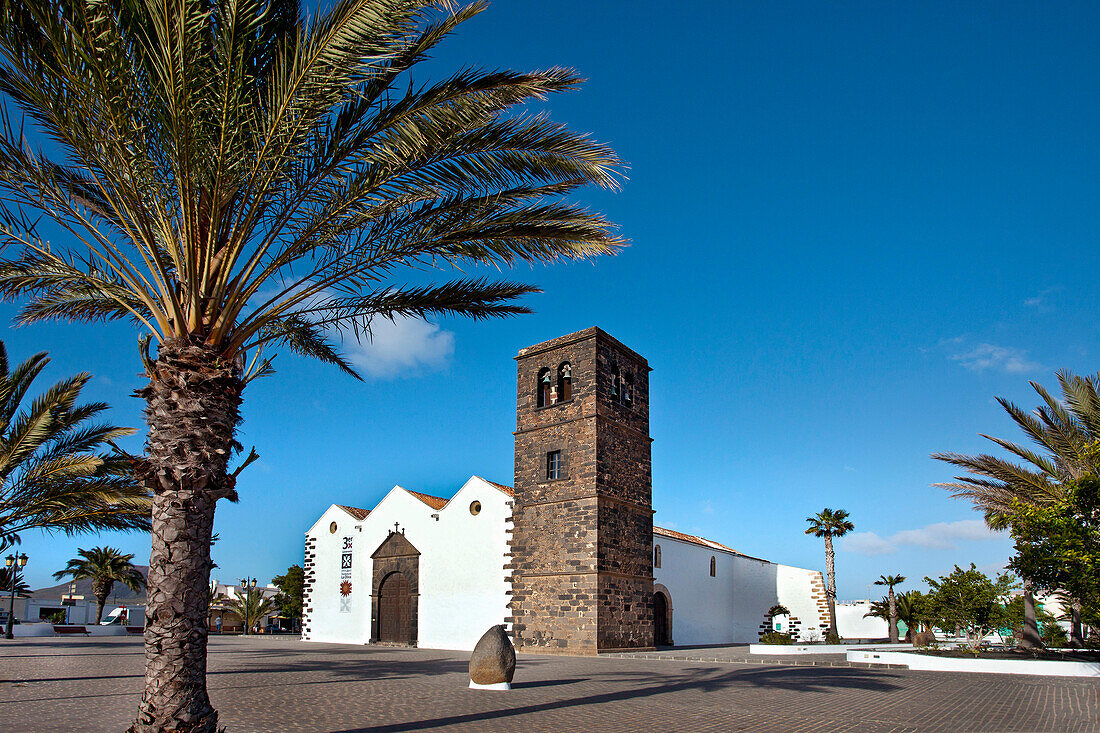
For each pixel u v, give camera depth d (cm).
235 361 928
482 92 955
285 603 6656
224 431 877
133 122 818
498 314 1341
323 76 835
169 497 841
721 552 4469
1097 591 1936
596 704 1427
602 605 2884
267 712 1279
